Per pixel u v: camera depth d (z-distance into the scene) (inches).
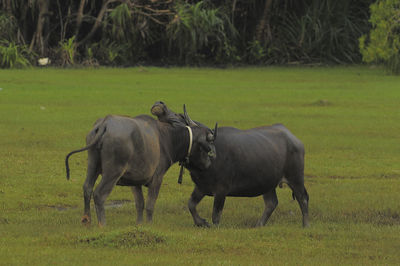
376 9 6092.5
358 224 1536.7
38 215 1563.7
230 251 1214.3
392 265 1162.6
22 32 7377.0
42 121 3189.0
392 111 3863.2
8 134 2785.4
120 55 7421.3
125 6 7052.2
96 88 4854.8
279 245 1277.1
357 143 2787.9
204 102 4141.2
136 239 1222.9
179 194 1871.3
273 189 1561.3
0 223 1472.7
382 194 1862.7
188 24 7185.0
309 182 2065.7
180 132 1439.5
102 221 1331.2
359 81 5836.6
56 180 1980.8
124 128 1337.4
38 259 1096.2
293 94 4751.5
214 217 1487.5
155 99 4227.4
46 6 7150.6
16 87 4773.6
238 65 7721.5
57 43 7682.1
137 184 1398.9
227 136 1482.5
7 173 2038.6
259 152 1487.5
